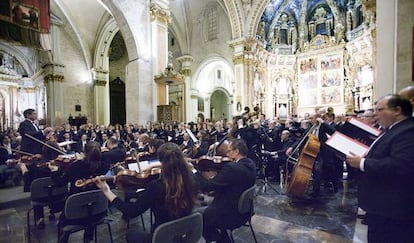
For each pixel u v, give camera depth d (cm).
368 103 1909
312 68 2308
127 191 411
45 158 496
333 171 621
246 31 2045
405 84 432
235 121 754
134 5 1391
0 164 732
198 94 2591
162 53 1488
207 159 376
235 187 299
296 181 488
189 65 2484
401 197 197
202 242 375
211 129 1115
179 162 216
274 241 374
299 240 375
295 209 504
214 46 2323
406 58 432
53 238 399
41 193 399
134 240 246
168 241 209
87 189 332
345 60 2142
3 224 456
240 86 2033
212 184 294
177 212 211
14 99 2570
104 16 2092
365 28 1861
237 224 302
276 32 2422
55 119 1992
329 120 639
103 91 2241
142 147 697
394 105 206
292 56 2397
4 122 2512
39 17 835
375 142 222
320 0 2311
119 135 1176
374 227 213
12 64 2609
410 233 198
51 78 2008
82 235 411
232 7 2019
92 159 344
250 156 695
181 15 2383
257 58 2180
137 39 1394
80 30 2102
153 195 213
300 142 583
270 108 2372
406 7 433
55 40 2014
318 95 2267
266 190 641
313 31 2386
